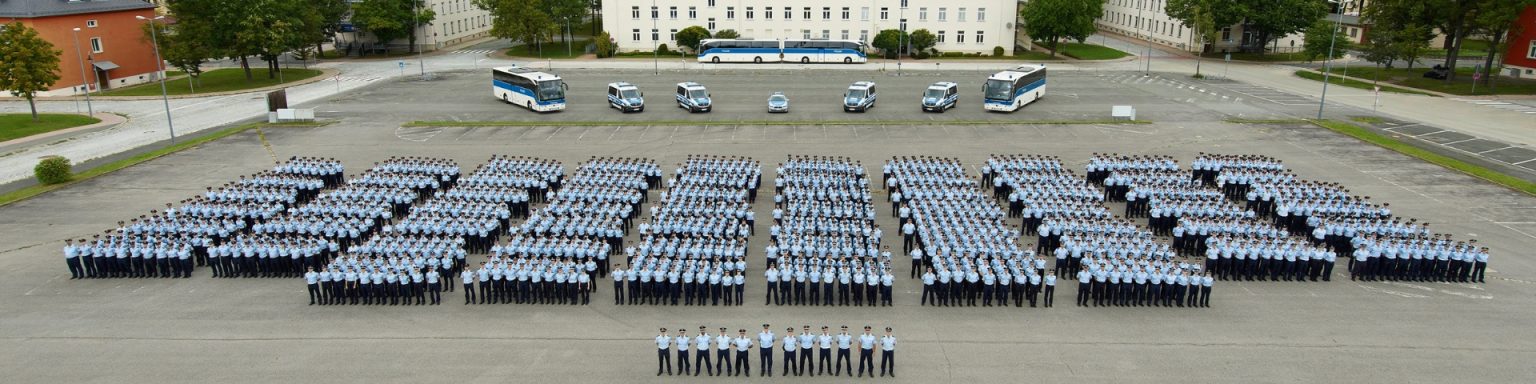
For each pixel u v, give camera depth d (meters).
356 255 28.30
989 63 96.81
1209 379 21.83
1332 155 47.50
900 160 47.00
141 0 86.00
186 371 22.38
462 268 30.23
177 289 28.53
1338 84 78.19
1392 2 79.00
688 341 22.30
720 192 36.00
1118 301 27.09
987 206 34.34
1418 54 76.94
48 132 57.59
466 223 32.38
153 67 86.12
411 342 24.28
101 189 41.31
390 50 111.38
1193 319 25.81
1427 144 50.34
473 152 49.06
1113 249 29.11
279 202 36.44
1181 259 31.66
